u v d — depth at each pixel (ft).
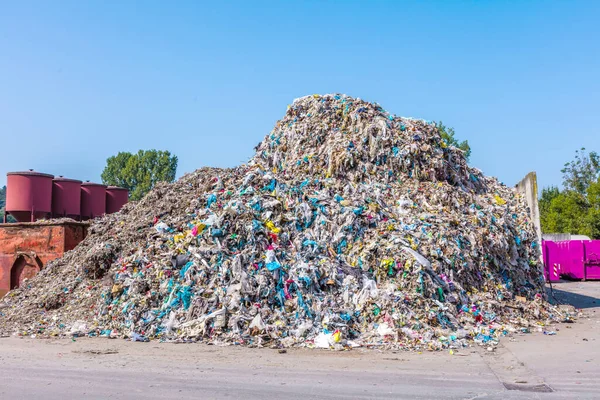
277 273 38.24
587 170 214.69
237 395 22.18
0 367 28.25
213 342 34.12
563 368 27.35
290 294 37.29
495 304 41.24
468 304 40.11
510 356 30.42
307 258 40.04
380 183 50.37
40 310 44.75
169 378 25.27
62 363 29.01
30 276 60.54
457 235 44.21
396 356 30.48
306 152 56.95
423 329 34.99
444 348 32.68
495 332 37.14
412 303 36.78
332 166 52.26
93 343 34.94
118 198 89.71
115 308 39.47
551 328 40.68
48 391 23.11
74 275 48.47
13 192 73.20
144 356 30.66
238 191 46.65
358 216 44.11
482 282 43.60
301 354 31.07
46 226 60.29
